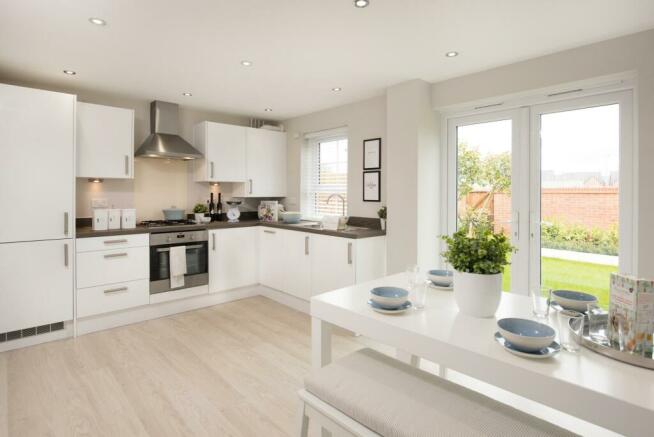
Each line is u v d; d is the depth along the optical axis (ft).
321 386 4.59
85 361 9.25
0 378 8.36
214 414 7.06
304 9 7.24
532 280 10.43
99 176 11.85
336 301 5.53
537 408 7.26
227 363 9.19
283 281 14.08
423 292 5.26
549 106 10.02
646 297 3.74
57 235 10.46
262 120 17.15
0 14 7.32
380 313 5.01
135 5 7.04
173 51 9.25
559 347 3.95
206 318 12.55
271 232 14.58
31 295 10.12
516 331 4.27
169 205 14.90
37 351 9.82
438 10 7.28
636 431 2.99
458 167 11.89
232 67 10.38
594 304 5.10
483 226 5.17
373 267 12.03
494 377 3.76
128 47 8.98
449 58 9.72
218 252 13.97
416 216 11.43
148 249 12.19
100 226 11.64
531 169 10.38
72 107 10.63
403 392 4.41
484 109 11.14
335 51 9.27
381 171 13.38
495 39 8.57
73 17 7.47
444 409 4.09
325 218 13.25
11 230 9.80
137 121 13.80
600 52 8.64
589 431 6.52
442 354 4.13
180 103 14.26
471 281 4.86
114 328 11.59
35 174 10.09
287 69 10.55
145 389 7.93
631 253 8.82
